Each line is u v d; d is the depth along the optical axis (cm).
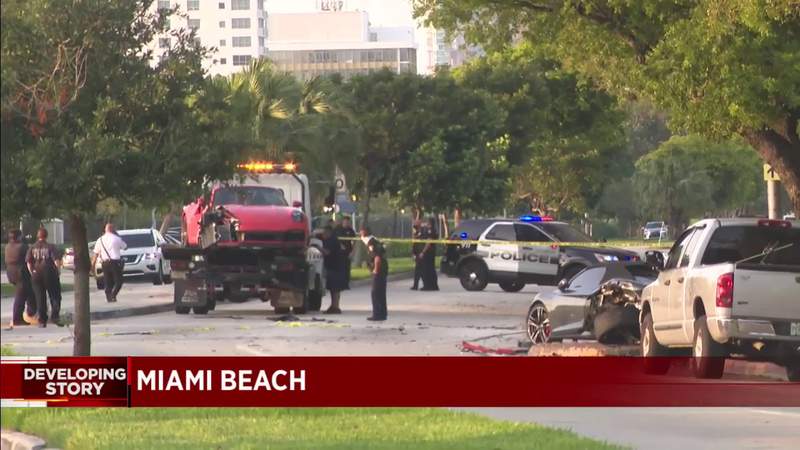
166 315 9900
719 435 4034
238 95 5022
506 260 12481
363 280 14488
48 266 8919
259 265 9662
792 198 7081
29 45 4359
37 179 4312
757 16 5806
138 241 15088
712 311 5388
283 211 9662
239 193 6378
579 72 8594
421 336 7831
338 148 15175
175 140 4597
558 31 7762
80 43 4425
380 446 3475
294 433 3778
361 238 9106
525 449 3422
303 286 9700
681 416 4503
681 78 6431
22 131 4384
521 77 19888
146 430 3825
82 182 4369
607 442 3697
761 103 6275
